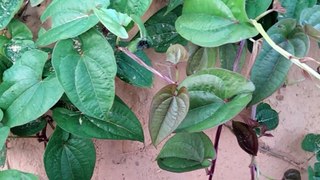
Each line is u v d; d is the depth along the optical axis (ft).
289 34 1.14
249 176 1.43
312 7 1.19
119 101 1.21
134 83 1.24
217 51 1.22
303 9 1.19
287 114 1.44
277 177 1.44
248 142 1.22
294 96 1.43
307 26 1.13
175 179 1.42
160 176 1.42
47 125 1.32
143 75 1.25
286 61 1.12
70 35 1.01
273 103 1.43
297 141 1.44
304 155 1.44
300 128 1.44
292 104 1.43
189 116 1.07
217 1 1.06
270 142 1.43
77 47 1.06
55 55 1.03
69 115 1.18
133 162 1.40
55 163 1.20
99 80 1.04
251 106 1.22
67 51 1.04
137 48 1.19
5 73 1.13
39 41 1.07
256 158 1.42
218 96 1.07
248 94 1.06
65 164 1.21
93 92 1.05
